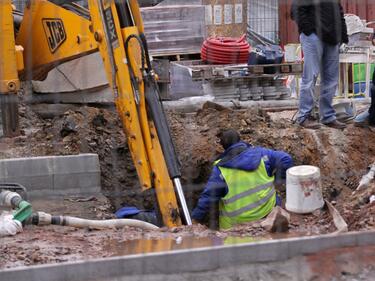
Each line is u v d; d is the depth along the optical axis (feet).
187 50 115.65
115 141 83.56
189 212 67.87
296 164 84.69
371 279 43.32
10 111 77.56
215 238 50.47
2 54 76.64
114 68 66.08
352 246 44.65
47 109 88.63
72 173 72.38
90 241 50.78
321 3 81.71
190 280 41.60
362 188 66.80
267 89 101.81
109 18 65.98
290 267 43.06
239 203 62.80
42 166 71.41
